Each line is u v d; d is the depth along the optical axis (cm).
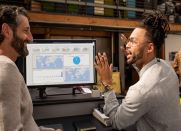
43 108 138
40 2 241
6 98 74
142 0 296
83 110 147
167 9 318
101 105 143
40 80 145
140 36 114
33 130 88
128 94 109
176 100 114
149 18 114
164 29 115
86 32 283
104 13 275
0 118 72
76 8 260
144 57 115
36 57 143
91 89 163
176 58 292
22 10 93
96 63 131
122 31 284
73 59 148
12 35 87
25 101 85
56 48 145
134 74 275
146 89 104
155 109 107
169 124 110
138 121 112
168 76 113
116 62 288
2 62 77
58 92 164
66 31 271
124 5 286
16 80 78
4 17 86
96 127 121
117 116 112
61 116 142
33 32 249
